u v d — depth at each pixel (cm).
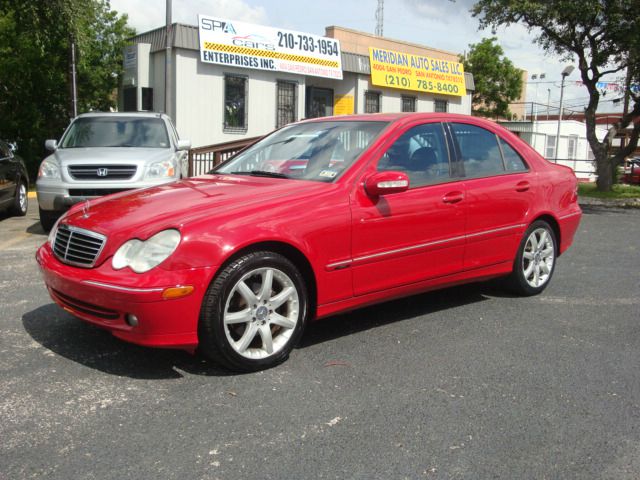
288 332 386
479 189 491
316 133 484
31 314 476
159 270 337
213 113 1777
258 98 1883
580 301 557
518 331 467
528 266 561
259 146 516
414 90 2373
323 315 405
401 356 408
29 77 1759
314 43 1986
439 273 470
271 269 370
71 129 948
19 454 274
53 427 299
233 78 1811
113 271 347
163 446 284
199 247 343
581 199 1678
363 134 457
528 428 310
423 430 306
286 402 333
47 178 833
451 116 501
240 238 354
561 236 579
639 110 1781
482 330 468
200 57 1706
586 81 1775
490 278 525
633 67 1639
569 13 1510
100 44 1808
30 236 840
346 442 292
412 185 448
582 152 3541
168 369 375
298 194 395
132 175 830
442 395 348
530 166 549
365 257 417
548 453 286
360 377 371
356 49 2427
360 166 425
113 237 356
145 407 323
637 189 1966
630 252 824
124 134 933
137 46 1661
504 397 347
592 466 276
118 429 299
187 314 341
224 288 351
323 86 2223
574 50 1698
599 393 355
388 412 325
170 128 975
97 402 328
